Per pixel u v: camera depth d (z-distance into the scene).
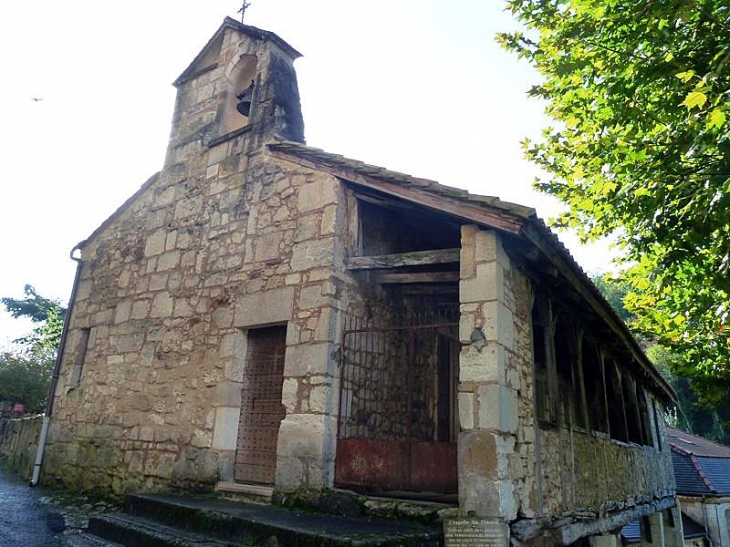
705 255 5.05
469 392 4.44
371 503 4.58
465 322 4.63
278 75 7.25
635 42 5.17
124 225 8.62
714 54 4.50
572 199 7.76
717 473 18.36
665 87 4.97
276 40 7.48
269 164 6.60
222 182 7.17
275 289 6.00
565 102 6.75
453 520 4.12
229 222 6.87
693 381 6.28
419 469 4.64
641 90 5.20
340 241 5.72
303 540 3.74
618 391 8.91
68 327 9.05
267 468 5.72
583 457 6.29
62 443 8.30
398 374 6.12
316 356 5.36
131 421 7.24
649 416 11.43
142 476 6.78
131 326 7.78
